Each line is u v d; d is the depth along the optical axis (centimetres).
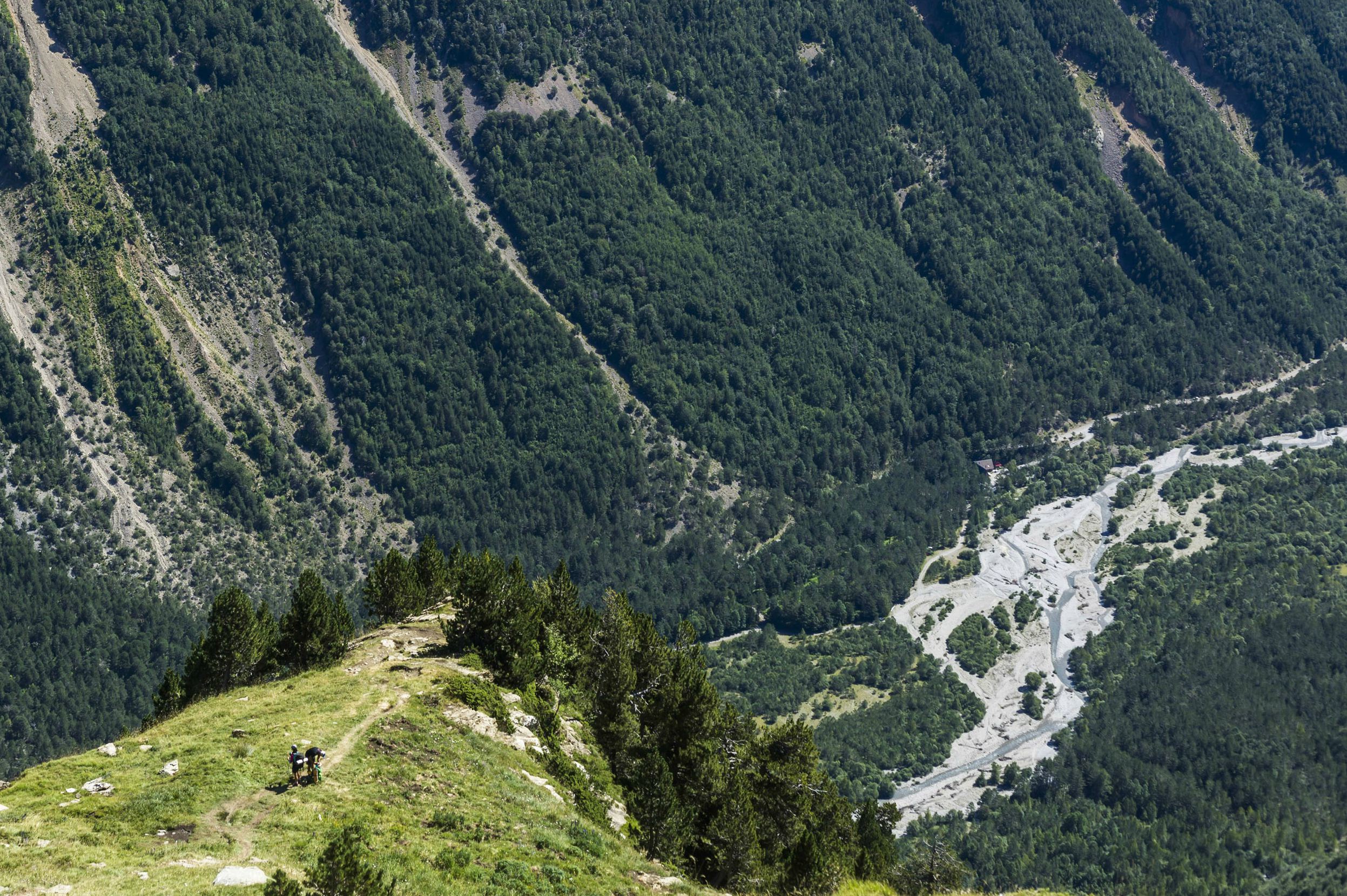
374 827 4484
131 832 4191
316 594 6925
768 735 7812
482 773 5297
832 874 6656
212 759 4866
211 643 6706
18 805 4334
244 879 3812
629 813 5916
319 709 5653
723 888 5816
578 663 7169
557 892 4300
